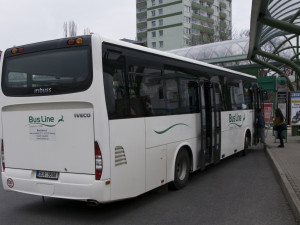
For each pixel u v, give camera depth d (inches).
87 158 215.0
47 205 267.1
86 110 214.5
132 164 234.5
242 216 232.8
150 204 264.5
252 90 546.3
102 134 209.8
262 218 228.5
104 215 239.9
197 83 343.3
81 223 223.8
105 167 210.5
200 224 217.5
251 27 453.4
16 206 264.8
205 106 355.3
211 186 321.7
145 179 249.9
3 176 249.6
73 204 269.4
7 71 249.6
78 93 215.6
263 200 273.0
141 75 250.8
